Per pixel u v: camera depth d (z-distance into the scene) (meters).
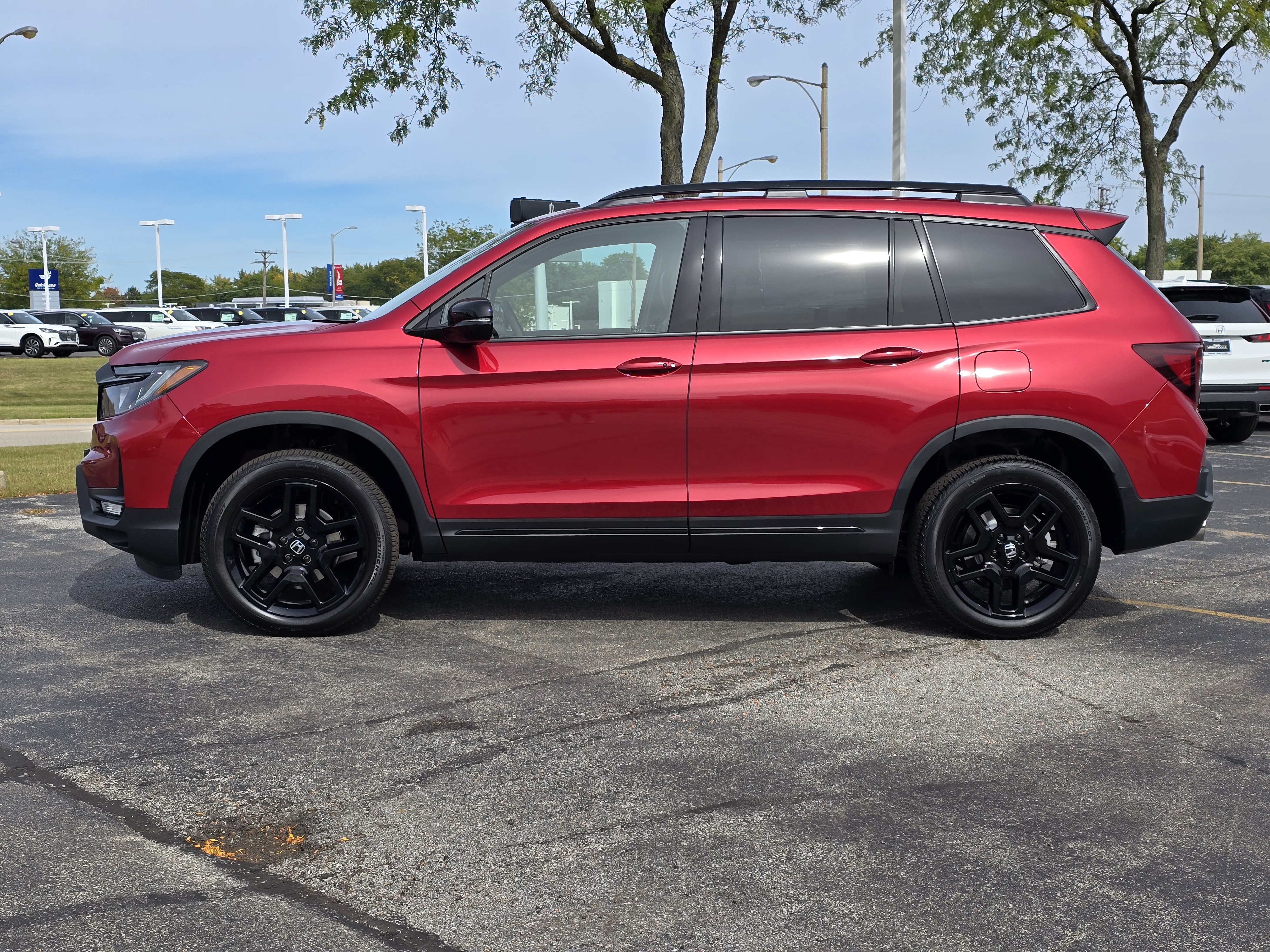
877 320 4.87
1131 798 3.29
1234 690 4.28
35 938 2.51
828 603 5.66
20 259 88.56
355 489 4.90
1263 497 9.35
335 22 17.53
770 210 4.94
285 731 3.83
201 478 5.02
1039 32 21.86
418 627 5.21
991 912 2.65
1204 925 2.59
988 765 3.54
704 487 4.84
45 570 6.46
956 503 4.88
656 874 2.83
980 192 5.07
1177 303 13.47
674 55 17.14
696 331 4.84
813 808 3.22
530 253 4.92
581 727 3.88
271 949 2.48
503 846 2.99
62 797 3.28
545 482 4.86
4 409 20.45
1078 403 4.82
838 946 2.50
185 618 5.36
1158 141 23.31
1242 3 20.94
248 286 140.12
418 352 4.85
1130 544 4.98
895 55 14.91
